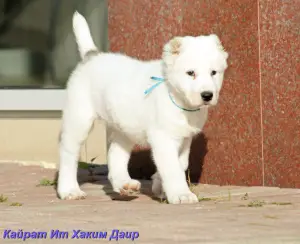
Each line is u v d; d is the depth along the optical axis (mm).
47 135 14891
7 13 15578
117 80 9750
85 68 10219
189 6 11211
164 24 11445
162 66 9258
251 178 10805
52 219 8078
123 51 11867
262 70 10609
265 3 10547
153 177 9992
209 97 8555
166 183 9133
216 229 7199
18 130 14961
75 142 10156
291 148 10445
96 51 10461
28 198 10055
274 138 10570
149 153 11750
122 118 9688
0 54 15609
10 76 15578
